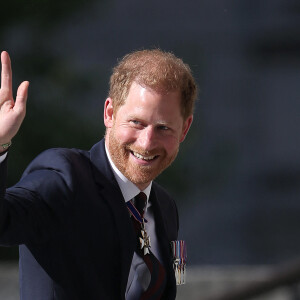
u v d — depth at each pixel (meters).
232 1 67.38
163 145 9.03
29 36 35.75
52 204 8.61
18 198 8.34
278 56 68.06
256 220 62.31
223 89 66.50
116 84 9.13
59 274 8.88
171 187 34.75
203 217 60.22
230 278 21.88
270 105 67.44
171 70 8.98
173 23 66.19
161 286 9.70
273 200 64.62
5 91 8.15
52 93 34.72
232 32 67.19
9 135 7.96
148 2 65.88
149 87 8.88
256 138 66.75
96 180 9.27
